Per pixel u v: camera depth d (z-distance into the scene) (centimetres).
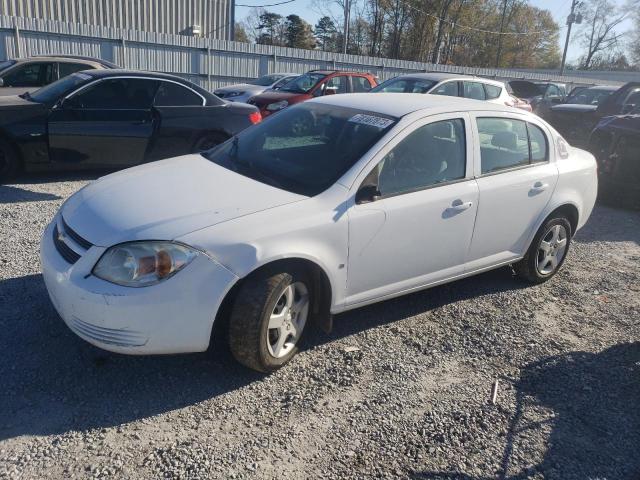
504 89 1309
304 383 353
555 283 544
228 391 339
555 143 514
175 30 2572
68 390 327
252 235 328
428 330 431
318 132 425
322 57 2352
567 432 326
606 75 4925
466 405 343
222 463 281
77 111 744
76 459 277
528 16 5891
